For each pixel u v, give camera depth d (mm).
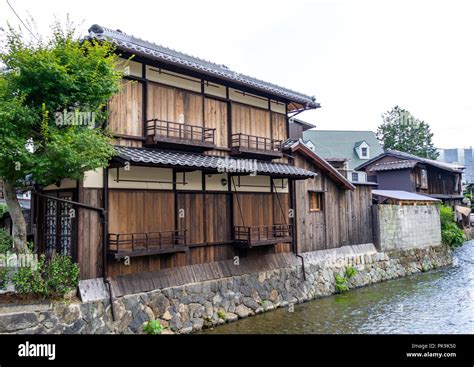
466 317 12203
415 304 13922
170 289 10820
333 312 12961
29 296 8562
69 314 8688
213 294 11852
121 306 9703
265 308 13078
